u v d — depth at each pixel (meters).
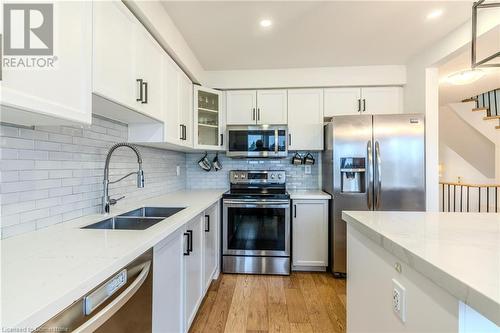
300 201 2.86
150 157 2.50
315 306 2.17
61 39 0.99
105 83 1.26
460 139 5.77
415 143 2.63
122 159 2.01
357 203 2.70
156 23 1.77
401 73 3.00
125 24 1.45
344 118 2.71
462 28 2.18
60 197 1.40
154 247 1.20
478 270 0.65
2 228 1.09
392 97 3.07
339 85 3.09
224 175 3.51
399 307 0.88
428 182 2.68
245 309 2.12
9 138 1.11
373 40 2.44
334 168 2.72
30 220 1.21
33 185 1.23
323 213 2.85
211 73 3.15
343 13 2.00
